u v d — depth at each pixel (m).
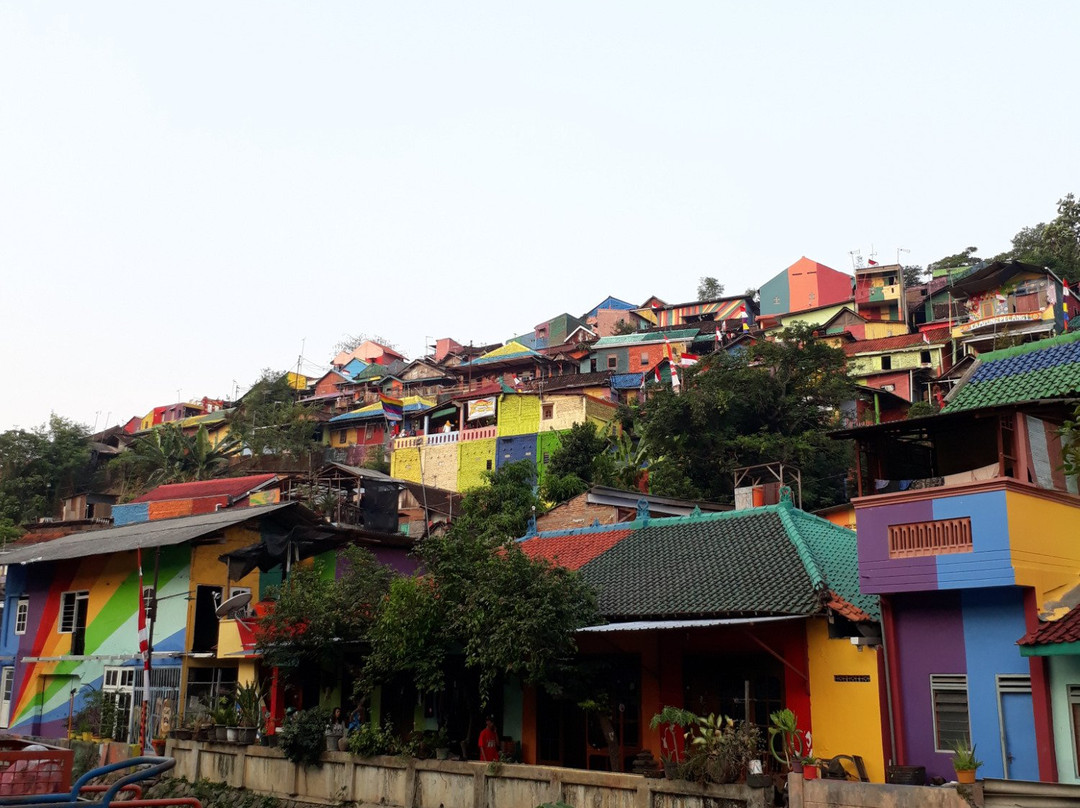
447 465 60.19
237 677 27.75
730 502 41.72
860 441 18.38
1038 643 14.16
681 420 44.62
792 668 17.66
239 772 22.19
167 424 74.19
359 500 40.84
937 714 16.19
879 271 71.50
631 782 15.44
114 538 31.20
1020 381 18.95
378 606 21.55
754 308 85.69
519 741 21.20
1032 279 55.31
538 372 75.00
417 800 18.61
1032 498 15.76
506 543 20.25
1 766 10.52
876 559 16.69
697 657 19.41
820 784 13.34
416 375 81.75
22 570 34.03
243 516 27.27
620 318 85.06
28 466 71.19
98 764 26.28
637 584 20.67
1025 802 11.75
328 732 20.73
